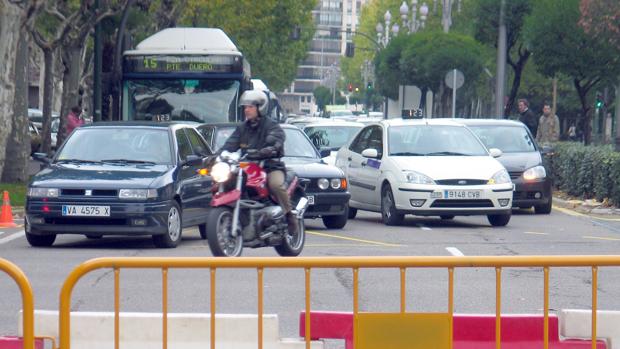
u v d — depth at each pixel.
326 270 39.44
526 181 66.19
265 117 37.12
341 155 66.75
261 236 37.16
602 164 70.94
